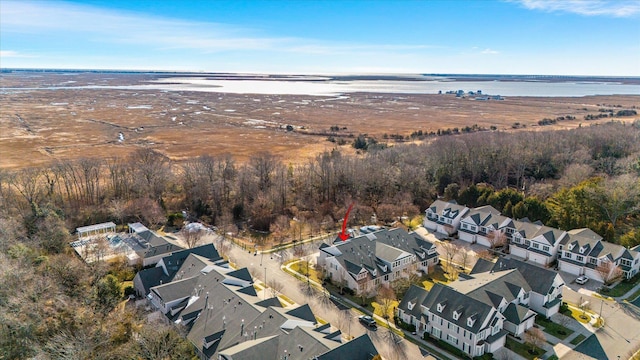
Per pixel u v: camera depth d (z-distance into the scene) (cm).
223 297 7212
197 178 14188
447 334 7012
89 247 9819
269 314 6500
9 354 5366
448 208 12119
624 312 7931
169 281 8519
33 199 11925
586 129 18925
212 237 11594
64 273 7438
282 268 9781
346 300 8394
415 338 7181
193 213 13100
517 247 10469
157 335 5869
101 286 7306
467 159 15762
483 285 7594
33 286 6488
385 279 9056
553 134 18238
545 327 7469
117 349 5716
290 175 15062
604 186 11856
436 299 7344
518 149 15938
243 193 13488
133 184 13675
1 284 6281
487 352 6738
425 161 15738
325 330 6488
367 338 6000
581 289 8812
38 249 8738
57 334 5684
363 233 11338
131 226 11638
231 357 5528
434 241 11475
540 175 15300
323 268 9444
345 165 14512
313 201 13612
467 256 10344
